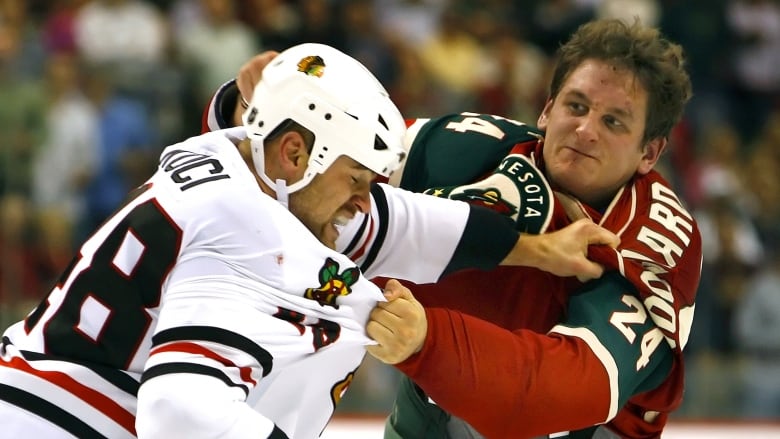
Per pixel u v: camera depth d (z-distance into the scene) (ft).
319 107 21.58
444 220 25.59
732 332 70.85
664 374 26.16
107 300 21.52
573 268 25.41
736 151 88.07
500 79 84.79
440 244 25.58
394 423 29.99
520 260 25.90
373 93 22.00
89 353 21.65
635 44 25.99
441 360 23.54
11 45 79.41
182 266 20.98
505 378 23.56
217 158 22.38
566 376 23.76
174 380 19.81
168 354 20.11
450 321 23.88
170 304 20.62
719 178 81.87
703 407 50.60
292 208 22.56
